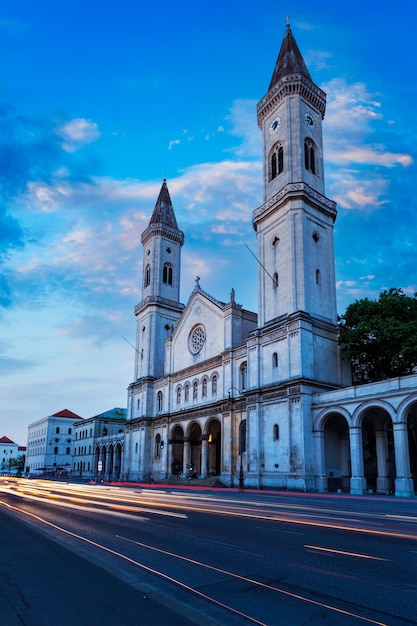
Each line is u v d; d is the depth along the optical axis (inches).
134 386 3316.9
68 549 541.3
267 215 2231.8
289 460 1806.1
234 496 1445.6
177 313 3395.7
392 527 661.3
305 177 2192.4
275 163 2352.4
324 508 981.8
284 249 2098.9
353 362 2034.9
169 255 3494.1
